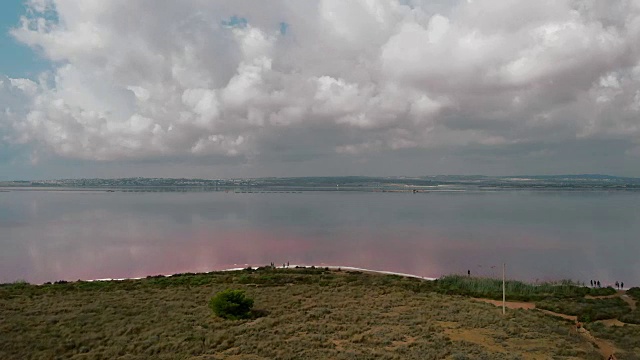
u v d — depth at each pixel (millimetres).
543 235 119000
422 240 110500
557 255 89438
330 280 58125
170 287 50250
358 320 34031
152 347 26828
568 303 46719
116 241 106688
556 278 68000
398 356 25531
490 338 30078
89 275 68562
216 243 104750
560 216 171875
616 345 31281
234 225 143500
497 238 113438
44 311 35438
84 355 25594
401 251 94125
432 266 78062
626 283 64562
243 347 27062
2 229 128000
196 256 87250
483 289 53375
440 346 27656
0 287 49656
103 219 158125
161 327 31078
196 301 40312
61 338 28453
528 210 199000
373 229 133375
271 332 30312
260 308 37812
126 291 46938
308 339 28781
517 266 77875
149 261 81312
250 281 56406
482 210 199375
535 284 58000
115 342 27891
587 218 164375
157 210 198500
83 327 30891
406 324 32938
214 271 68812
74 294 44719
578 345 29578
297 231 128750
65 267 74938
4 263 78000
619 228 133875
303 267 73000
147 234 120188
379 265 78812
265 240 110375
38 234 117688
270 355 25703
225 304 34219
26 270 72125
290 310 37344
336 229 133625
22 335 28750
